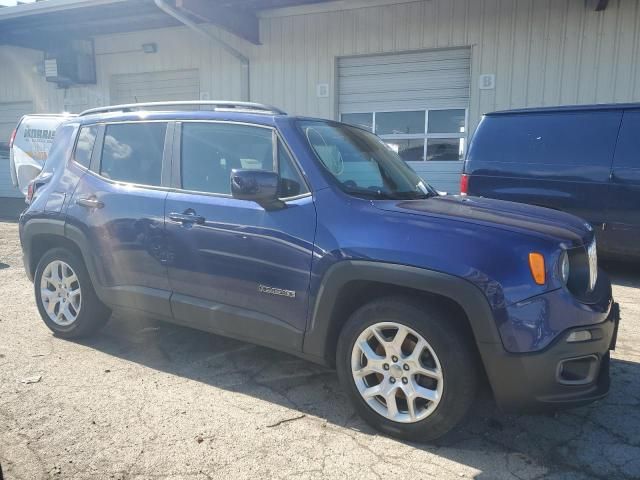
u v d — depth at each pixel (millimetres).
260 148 3533
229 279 3477
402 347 2932
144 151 4039
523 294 2645
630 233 6145
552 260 2711
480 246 2744
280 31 12148
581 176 6363
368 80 11578
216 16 11219
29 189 4688
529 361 2627
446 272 2721
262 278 3332
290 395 3500
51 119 10641
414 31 10867
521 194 6727
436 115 11039
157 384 3621
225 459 2760
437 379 2812
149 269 3861
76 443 2877
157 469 2662
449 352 2756
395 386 2945
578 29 9602
